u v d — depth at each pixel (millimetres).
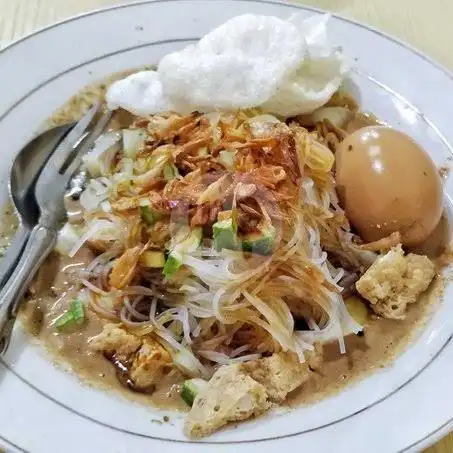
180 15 291
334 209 240
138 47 283
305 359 211
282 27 261
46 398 188
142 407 195
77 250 235
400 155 234
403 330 220
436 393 194
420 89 275
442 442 195
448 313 219
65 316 218
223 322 222
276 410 196
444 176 252
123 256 226
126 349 210
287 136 238
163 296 230
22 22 308
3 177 240
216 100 257
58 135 256
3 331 203
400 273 225
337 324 220
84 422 183
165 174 240
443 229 244
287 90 259
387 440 182
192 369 213
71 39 277
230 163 235
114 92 266
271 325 218
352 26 291
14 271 215
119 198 239
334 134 267
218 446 182
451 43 315
